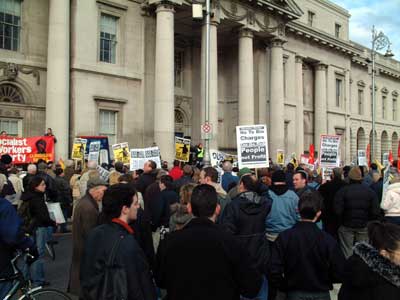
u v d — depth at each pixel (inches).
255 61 1497.3
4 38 963.3
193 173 520.4
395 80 2647.6
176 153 876.0
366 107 2300.7
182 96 1374.3
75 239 286.8
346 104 1993.1
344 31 2113.7
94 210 286.7
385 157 778.2
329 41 1818.4
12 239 223.8
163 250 171.3
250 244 265.3
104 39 1112.8
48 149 807.7
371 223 161.2
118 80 1121.4
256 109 1493.6
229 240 166.9
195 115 1409.9
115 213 181.0
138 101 1167.0
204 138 932.0
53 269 449.4
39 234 385.1
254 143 532.7
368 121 2314.2
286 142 1636.3
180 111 1373.0
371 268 152.2
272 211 316.2
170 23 1111.6
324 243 205.8
